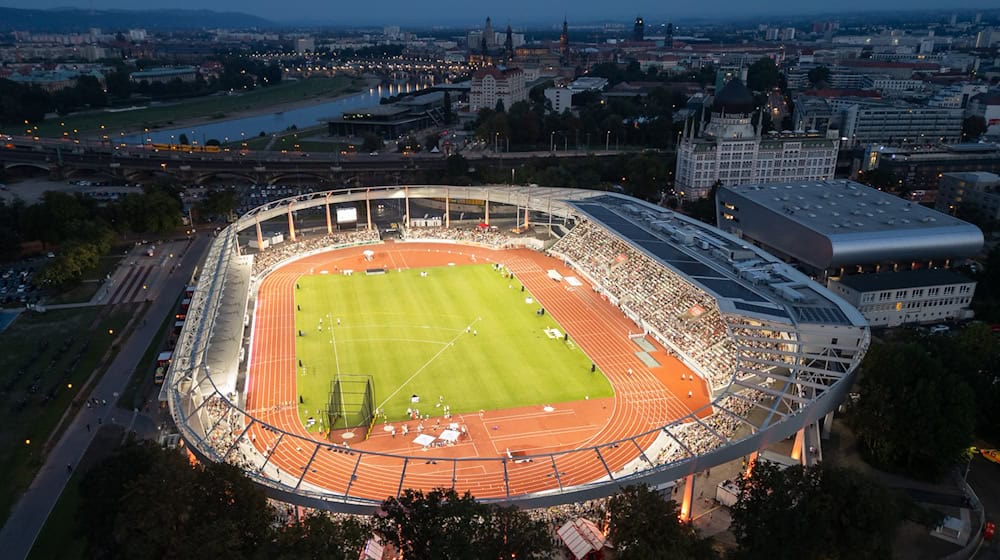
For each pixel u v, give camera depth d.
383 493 111.69
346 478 115.50
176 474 88.62
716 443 110.06
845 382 118.81
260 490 95.12
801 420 111.38
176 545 82.25
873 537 87.75
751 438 105.38
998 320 177.75
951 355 130.00
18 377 151.88
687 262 178.50
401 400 141.88
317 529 83.88
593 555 95.69
